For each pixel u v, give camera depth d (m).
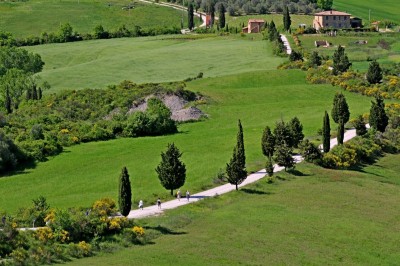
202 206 100.50
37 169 128.38
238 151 107.69
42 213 91.31
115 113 169.00
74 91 184.25
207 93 185.75
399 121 151.12
